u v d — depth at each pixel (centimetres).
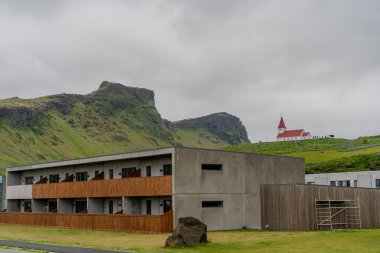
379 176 6191
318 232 3800
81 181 5172
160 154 4272
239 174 4606
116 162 5053
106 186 4825
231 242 3061
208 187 4331
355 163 9638
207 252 2525
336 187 4312
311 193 4125
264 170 4831
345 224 4319
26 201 6450
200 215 4228
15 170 6438
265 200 4328
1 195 7312
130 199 4647
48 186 5688
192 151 4259
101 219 4581
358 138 17212
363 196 4509
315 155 13612
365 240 3112
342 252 2480
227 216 4441
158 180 4253
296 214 4084
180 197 4109
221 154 4488
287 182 5034
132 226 4238
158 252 2423
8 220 5994
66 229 4822
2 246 2772
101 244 2983
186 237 2902
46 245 2803
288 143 19188
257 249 2664
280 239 3256
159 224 3994
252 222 4631
